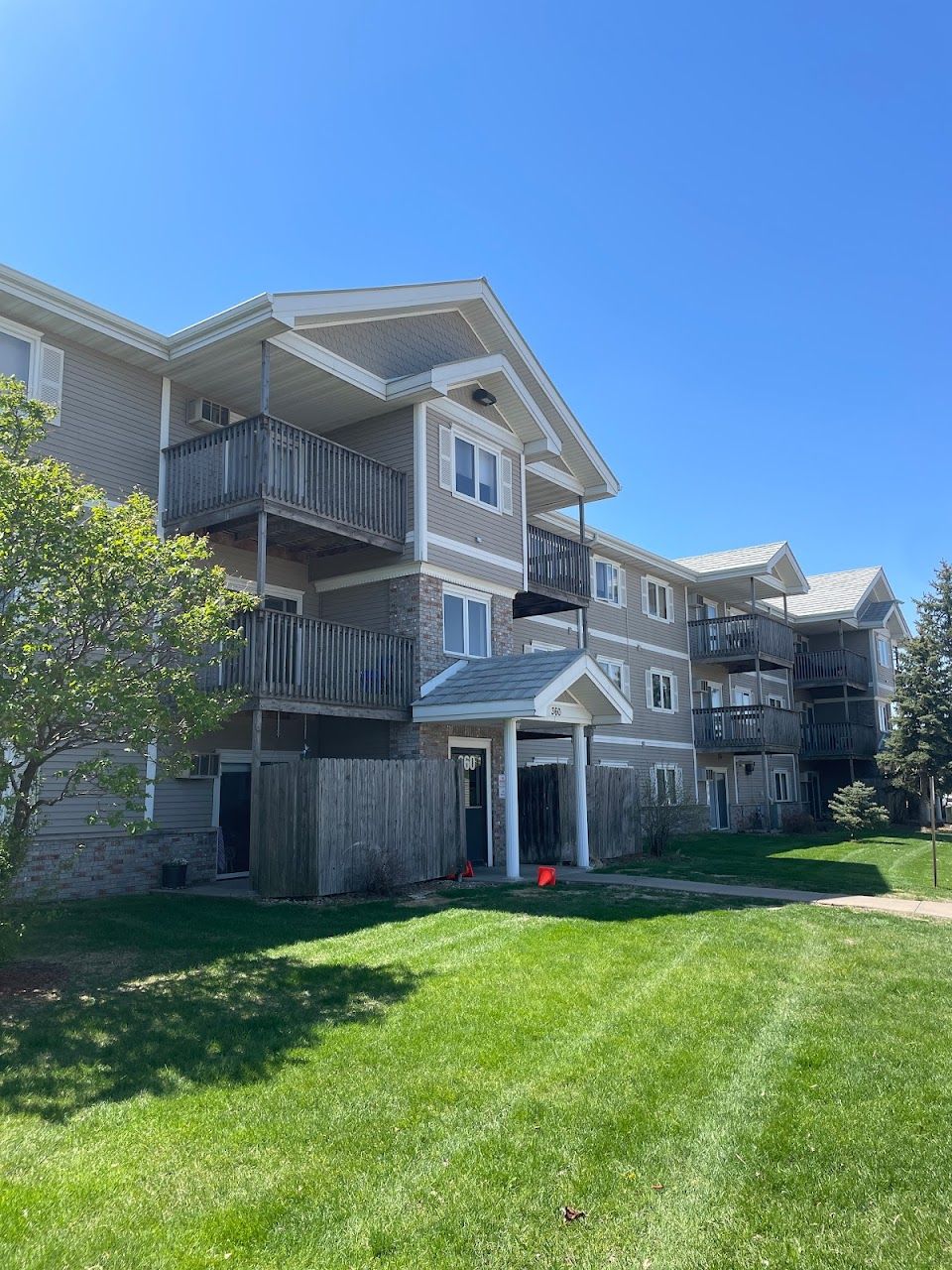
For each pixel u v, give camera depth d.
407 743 15.87
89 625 8.20
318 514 14.61
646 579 29.25
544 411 19.86
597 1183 4.22
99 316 13.52
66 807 12.79
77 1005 6.94
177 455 14.80
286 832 12.36
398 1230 3.82
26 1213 3.95
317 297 14.38
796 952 8.76
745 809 31.98
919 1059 5.83
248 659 13.36
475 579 17.59
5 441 8.32
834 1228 3.86
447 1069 5.59
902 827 31.05
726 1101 5.13
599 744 25.44
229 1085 5.34
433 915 10.73
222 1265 3.59
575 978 7.69
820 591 41.16
